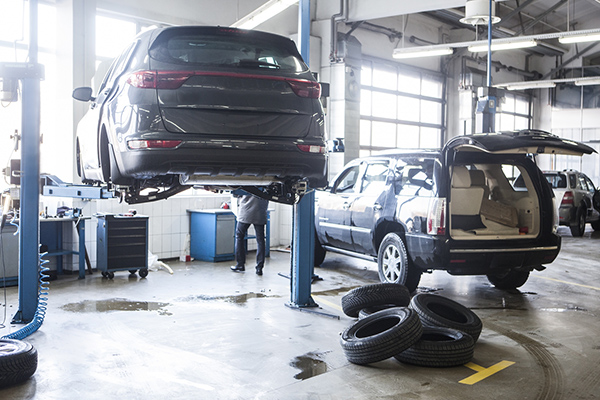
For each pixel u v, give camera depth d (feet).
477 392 12.56
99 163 16.08
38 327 17.48
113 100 13.73
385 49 51.98
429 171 21.71
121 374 13.56
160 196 15.89
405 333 14.16
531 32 67.87
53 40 29.14
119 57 15.94
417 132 56.95
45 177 20.58
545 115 77.51
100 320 18.65
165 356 14.97
